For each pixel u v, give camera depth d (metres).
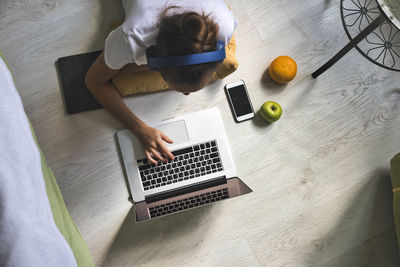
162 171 1.23
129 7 0.88
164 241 1.29
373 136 1.43
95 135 1.31
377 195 1.39
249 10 1.44
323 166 1.39
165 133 1.25
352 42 1.16
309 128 1.40
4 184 0.79
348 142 1.41
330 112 1.42
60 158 1.29
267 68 1.42
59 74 1.33
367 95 1.45
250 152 1.36
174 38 0.69
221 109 1.36
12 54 1.32
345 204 1.38
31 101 1.30
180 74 0.73
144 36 0.80
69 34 1.35
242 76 1.40
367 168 1.41
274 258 1.32
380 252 1.36
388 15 0.92
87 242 1.26
